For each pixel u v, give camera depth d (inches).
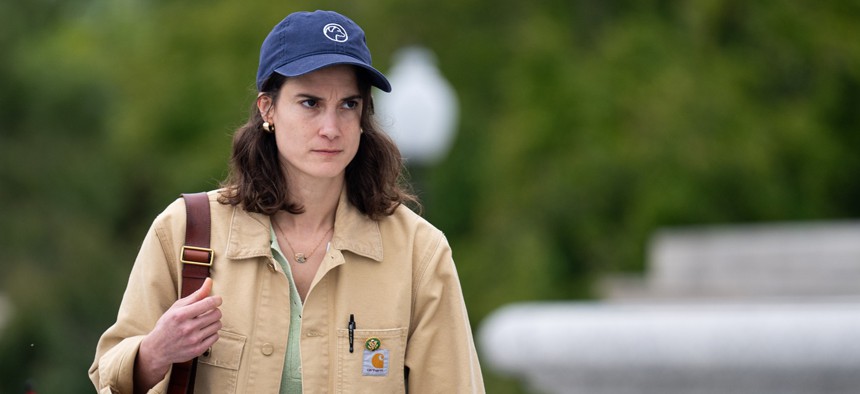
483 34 2470.5
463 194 2448.3
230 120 2554.1
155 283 353.7
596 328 893.2
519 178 2160.4
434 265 364.8
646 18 2219.5
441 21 2470.5
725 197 2049.7
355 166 365.7
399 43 2460.6
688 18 2138.3
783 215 2046.0
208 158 2504.9
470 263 2249.0
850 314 841.5
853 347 824.3
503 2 2475.4
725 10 2122.3
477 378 370.9
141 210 2655.0
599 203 2087.8
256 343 347.9
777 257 1390.3
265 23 2677.2
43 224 2381.9
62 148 2443.4
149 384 343.9
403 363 357.7
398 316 357.1
